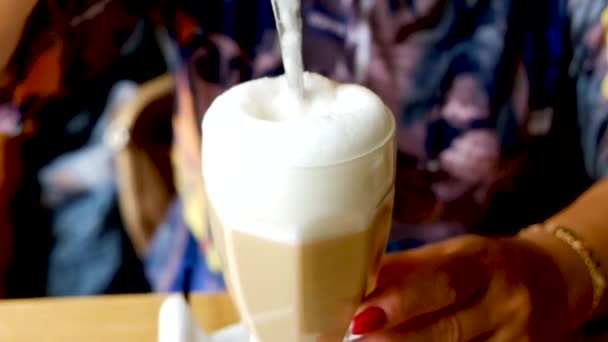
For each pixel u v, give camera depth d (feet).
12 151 3.88
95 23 2.66
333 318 1.65
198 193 2.97
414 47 2.60
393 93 2.63
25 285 4.00
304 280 1.56
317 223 1.50
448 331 1.76
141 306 2.20
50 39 2.52
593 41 2.60
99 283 4.00
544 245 2.15
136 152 3.57
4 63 2.29
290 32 1.51
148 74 3.59
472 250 1.90
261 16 2.63
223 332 2.07
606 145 2.63
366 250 1.58
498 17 2.59
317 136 1.47
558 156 2.74
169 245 3.37
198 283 2.93
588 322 2.20
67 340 2.09
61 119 3.89
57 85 2.65
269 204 1.49
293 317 1.63
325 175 1.47
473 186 2.68
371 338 1.71
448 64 2.61
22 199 4.00
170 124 3.59
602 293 2.17
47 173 4.01
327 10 2.59
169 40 2.87
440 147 2.65
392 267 1.86
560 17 2.62
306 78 1.61
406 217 2.70
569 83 2.68
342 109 1.53
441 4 2.57
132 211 3.62
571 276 2.12
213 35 2.67
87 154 4.03
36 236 4.03
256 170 1.47
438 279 1.75
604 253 2.19
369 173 1.50
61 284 3.99
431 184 2.68
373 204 1.53
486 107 2.62
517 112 2.65
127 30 2.79
